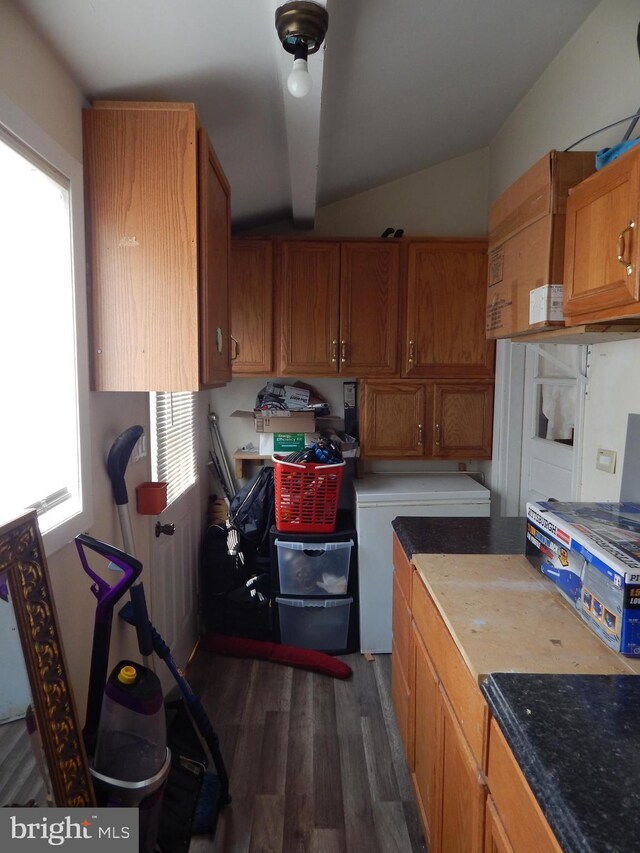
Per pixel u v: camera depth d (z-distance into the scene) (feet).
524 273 5.36
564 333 4.89
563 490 7.59
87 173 4.42
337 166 8.14
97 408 4.78
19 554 2.94
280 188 7.94
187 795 5.17
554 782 2.32
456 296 9.02
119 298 4.51
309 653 8.38
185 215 4.48
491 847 3.12
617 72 5.48
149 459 6.42
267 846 5.19
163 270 4.50
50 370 4.17
